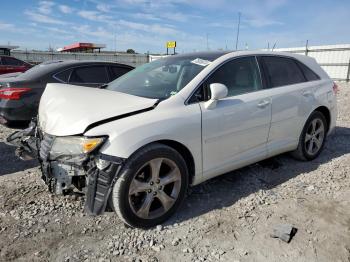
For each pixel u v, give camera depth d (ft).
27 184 12.84
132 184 9.29
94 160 8.96
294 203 11.35
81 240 9.35
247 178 13.46
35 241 9.28
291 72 14.56
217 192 12.25
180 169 10.27
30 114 19.16
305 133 14.79
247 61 12.98
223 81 11.83
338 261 8.48
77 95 11.27
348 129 22.08
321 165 14.93
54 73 20.35
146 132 9.37
